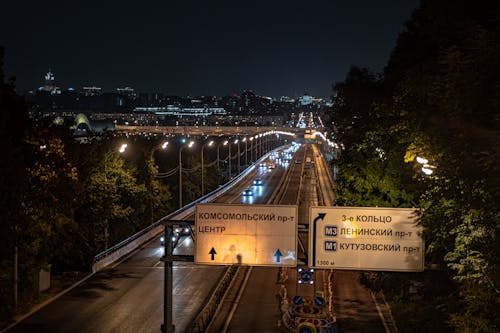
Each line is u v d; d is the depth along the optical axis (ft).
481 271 80.23
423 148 100.32
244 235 110.63
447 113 86.48
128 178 243.40
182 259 115.14
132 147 293.43
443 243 102.58
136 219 260.01
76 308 144.66
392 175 148.97
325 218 107.86
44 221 146.00
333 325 124.77
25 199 139.13
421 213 95.91
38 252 153.48
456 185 79.92
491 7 101.19
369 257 107.24
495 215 74.74
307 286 171.22
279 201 368.89
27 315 138.82
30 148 142.51
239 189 439.22
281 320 133.59
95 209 192.13
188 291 162.40
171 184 396.57
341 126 201.26
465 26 98.63
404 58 159.74
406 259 106.52
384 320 136.98
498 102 72.13
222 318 138.41
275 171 596.70
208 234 111.55
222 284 164.04
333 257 107.76
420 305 123.85
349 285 172.24
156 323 133.08
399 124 128.06
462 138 77.77
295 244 109.60
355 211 107.34
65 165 149.28
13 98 148.56
